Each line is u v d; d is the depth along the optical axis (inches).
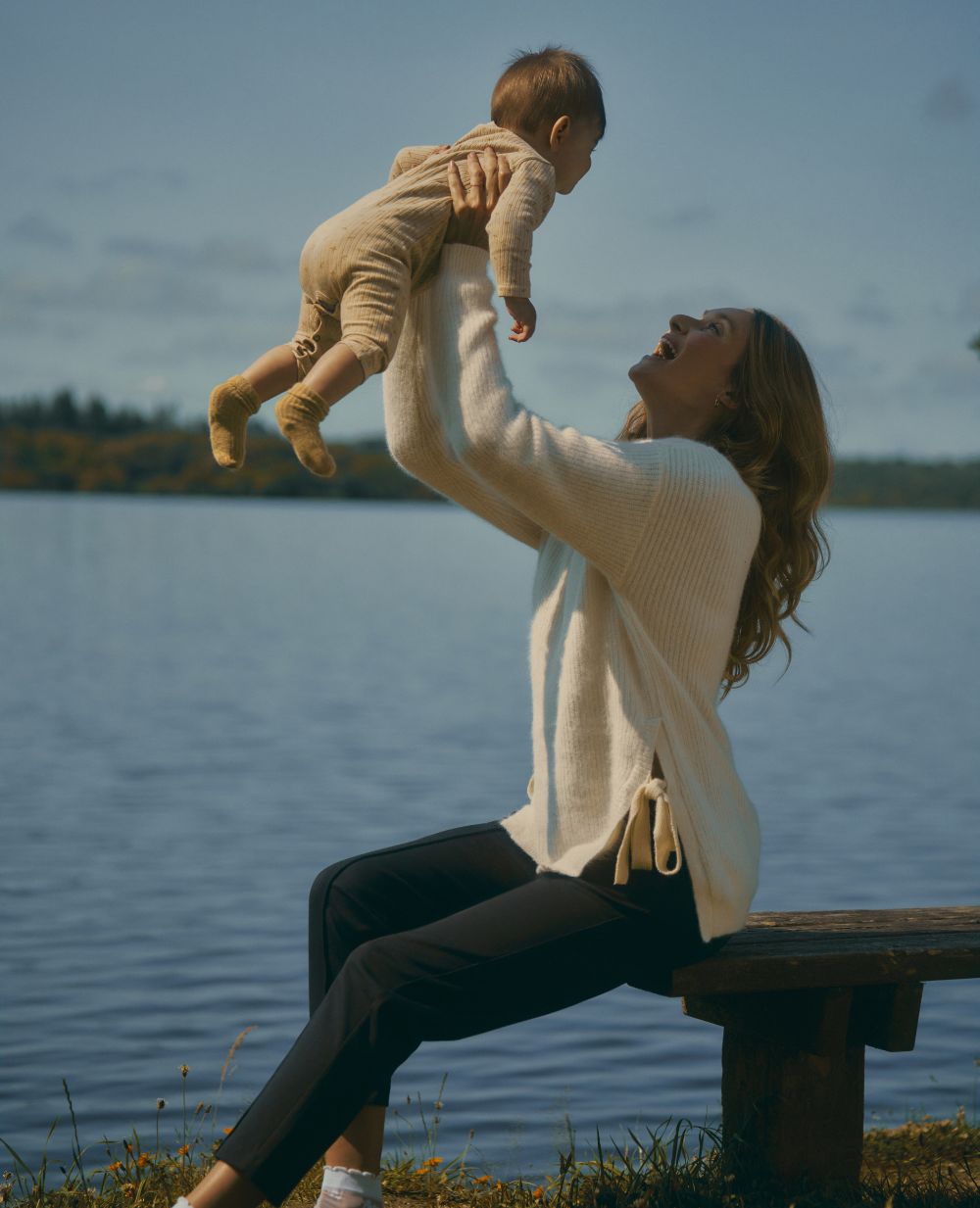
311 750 842.2
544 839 102.8
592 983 99.2
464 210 103.6
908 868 501.0
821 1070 119.5
